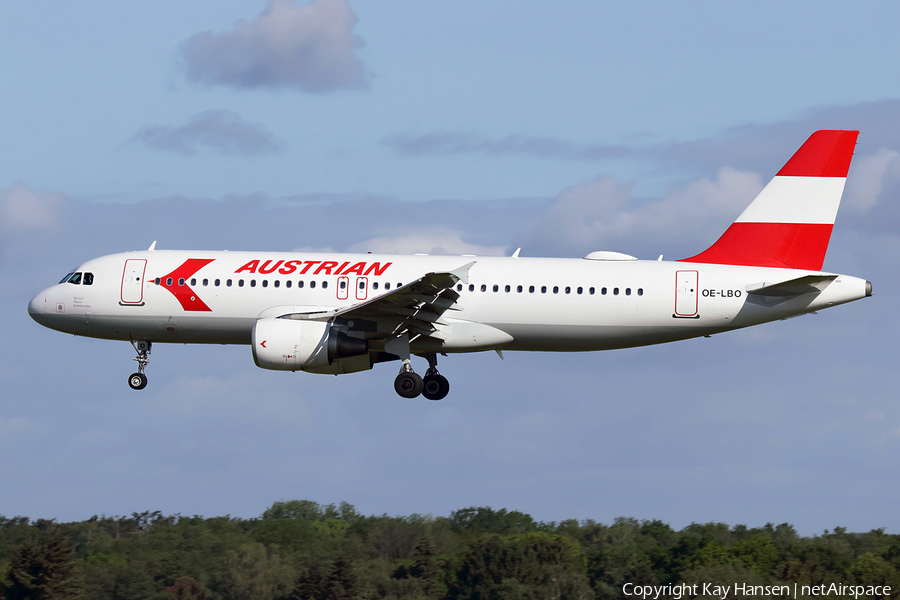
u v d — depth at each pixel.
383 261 141.25
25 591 111.44
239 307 139.75
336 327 136.25
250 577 120.81
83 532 133.88
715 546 130.12
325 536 139.50
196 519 140.25
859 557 130.12
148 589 115.38
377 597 119.31
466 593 119.69
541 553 124.94
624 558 127.38
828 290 139.88
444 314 140.12
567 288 140.00
